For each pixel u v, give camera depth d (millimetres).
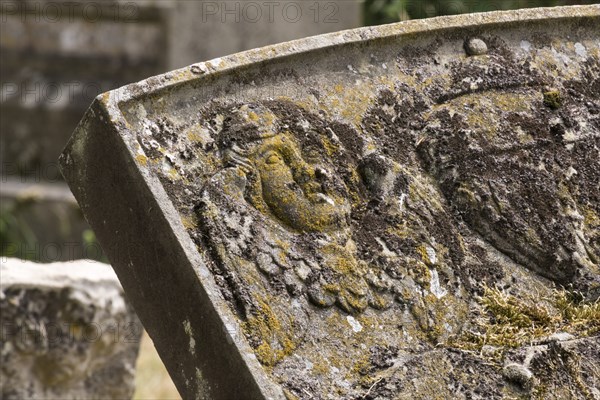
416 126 4715
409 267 4422
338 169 4492
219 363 4047
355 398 4078
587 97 5031
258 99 4504
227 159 4336
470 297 4484
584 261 4688
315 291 4223
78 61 12078
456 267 4512
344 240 4367
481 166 4688
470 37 4957
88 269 6480
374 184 4531
